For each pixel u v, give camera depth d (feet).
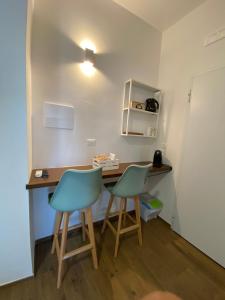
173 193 6.70
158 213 7.52
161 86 7.20
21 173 3.57
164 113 7.09
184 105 6.16
